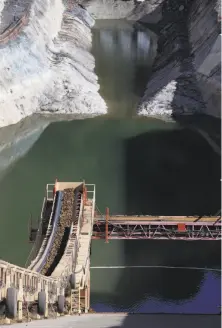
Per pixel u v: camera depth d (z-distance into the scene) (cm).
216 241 5478
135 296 4781
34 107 8550
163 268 5141
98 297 4772
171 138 7719
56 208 4556
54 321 2609
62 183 4891
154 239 5238
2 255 5094
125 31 12644
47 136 7775
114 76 9969
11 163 6931
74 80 9006
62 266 3712
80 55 10319
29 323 2416
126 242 5500
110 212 5856
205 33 9712
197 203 6044
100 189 6291
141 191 6269
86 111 8550
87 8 13588
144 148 7344
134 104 8862
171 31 11406
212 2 10362
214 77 8444
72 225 4309
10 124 8069
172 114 8450
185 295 4812
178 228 4816
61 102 8638
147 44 11744
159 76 9538
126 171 6719
